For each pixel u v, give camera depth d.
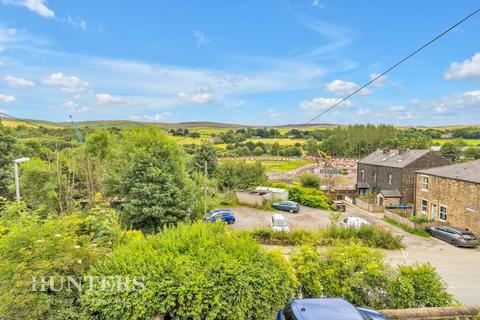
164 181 20.12
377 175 37.16
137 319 5.53
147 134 21.78
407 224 24.22
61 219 8.44
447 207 22.70
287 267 6.93
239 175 39.84
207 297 5.72
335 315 4.68
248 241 7.10
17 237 6.30
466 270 14.30
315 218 28.11
